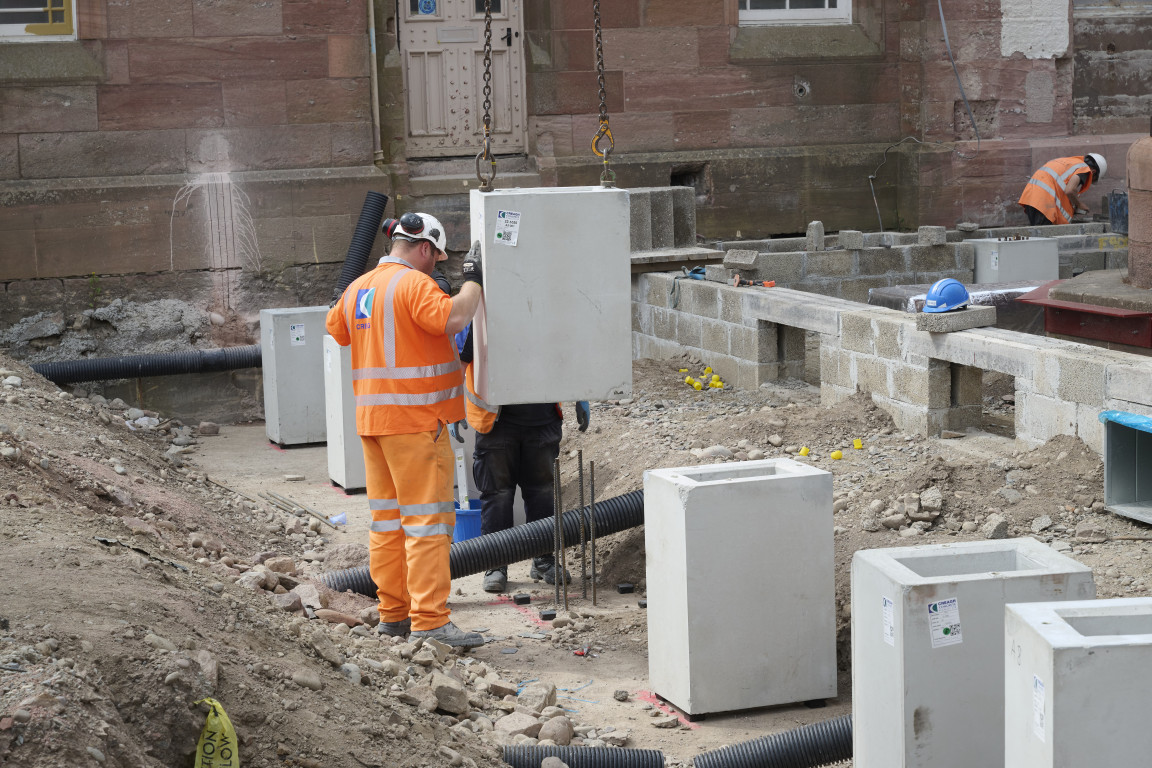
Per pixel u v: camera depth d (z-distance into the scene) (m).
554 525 7.14
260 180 12.55
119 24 12.09
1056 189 14.84
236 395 12.73
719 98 14.69
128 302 12.38
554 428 7.52
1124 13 16.17
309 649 4.87
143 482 7.76
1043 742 3.37
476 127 14.17
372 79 12.91
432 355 5.94
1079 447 7.38
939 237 13.60
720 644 5.55
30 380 9.84
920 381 8.62
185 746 3.70
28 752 3.19
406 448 5.93
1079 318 9.49
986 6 15.05
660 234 12.21
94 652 3.76
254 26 12.42
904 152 15.25
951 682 4.21
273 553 7.48
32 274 12.04
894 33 15.20
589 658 6.44
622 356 6.02
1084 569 4.26
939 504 7.05
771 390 10.63
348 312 6.01
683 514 5.44
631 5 14.27
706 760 4.88
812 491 5.59
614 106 14.37
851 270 13.45
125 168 12.28
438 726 4.79
